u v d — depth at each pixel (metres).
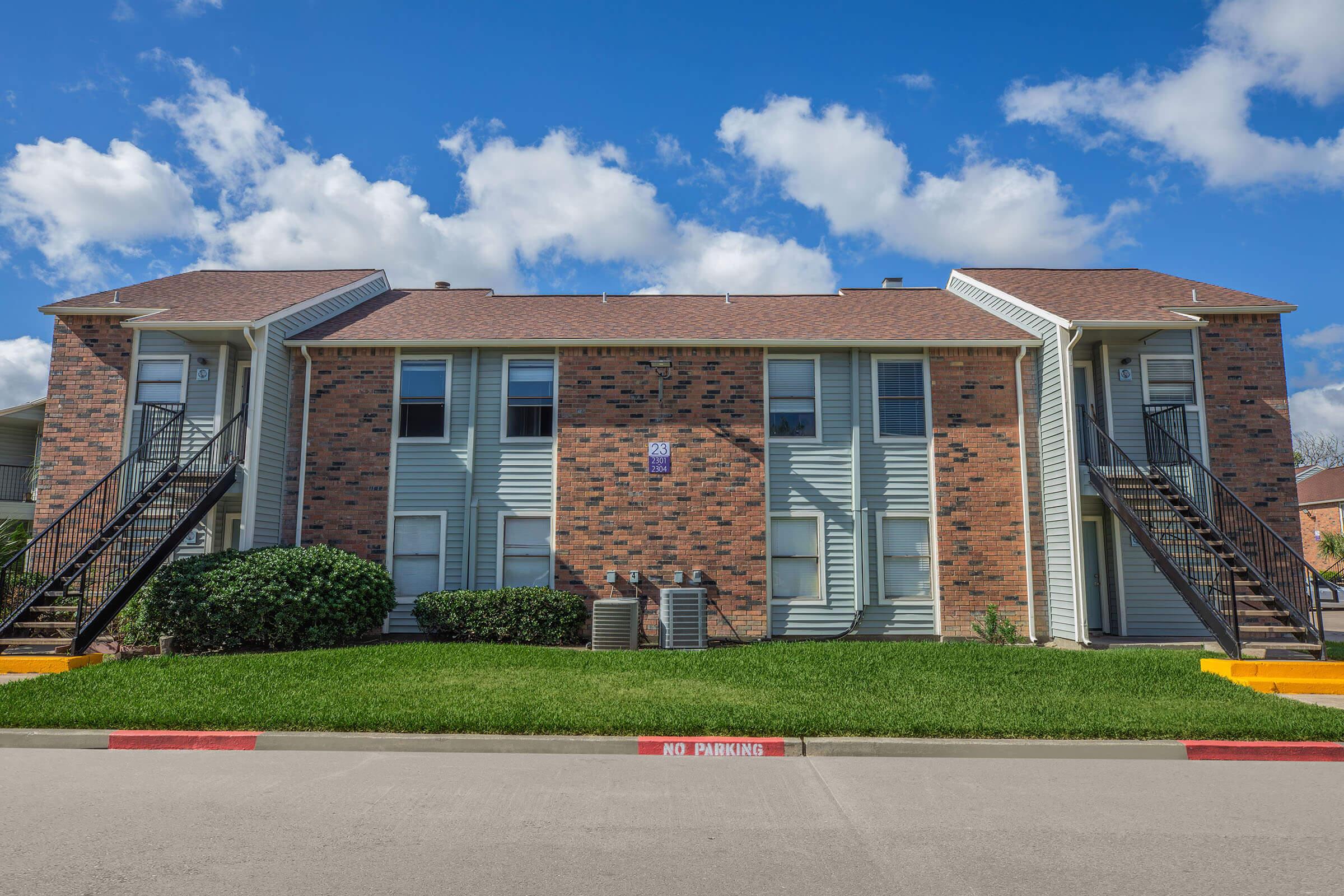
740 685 10.06
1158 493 14.20
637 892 4.30
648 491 15.91
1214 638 15.46
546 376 16.44
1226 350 16.16
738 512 15.81
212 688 9.48
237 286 18.92
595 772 6.88
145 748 7.73
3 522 18.23
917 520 15.95
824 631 15.61
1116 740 7.80
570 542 15.79
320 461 16.11
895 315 17.98
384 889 4.30
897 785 6.52
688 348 16.30
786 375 16.36
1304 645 11.19
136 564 12.98
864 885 4.41
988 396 16.17
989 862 4.78
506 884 4.39
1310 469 42.94
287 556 13.60
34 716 8.16
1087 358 16.55
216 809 5.71
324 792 6.18
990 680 10.38
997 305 17.94
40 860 4.70
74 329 16.47
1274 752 7.58
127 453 16.05
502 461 16.17
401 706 8.67
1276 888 4.43
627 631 14.21
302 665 10.91
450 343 16.20
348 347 16.33
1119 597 15.85
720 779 6.67
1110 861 4.82
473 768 6.98
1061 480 15.16
